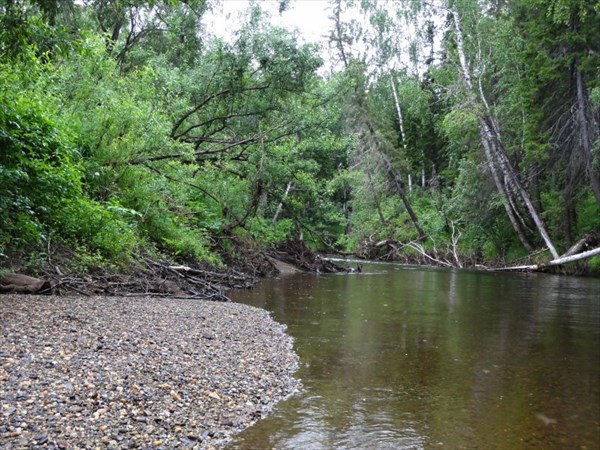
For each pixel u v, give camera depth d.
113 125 12.12
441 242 31.75
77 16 12.09
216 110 18.33
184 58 21.61
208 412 4.29
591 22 19.91
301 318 9.14
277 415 4.44
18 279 7.88
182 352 5.77
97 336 5.81
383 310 10.30
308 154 20.08
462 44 28.77
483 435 4.16
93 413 3.85
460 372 5.91
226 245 16.69
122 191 12.09
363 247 34.66
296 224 23.36
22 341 5.19
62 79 11.75
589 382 5.59
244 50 17.25
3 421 3.50
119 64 17.92
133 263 10.73
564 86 21.41
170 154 13.91
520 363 6.35
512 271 24.53
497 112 26.30
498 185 26.33
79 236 9.90
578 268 21.98
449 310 10.47
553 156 22.62
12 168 8.12
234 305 10.01
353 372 5.82
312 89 18.50
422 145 40.78
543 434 4.21
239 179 18.28
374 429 4.21
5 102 8.59
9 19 6.73
